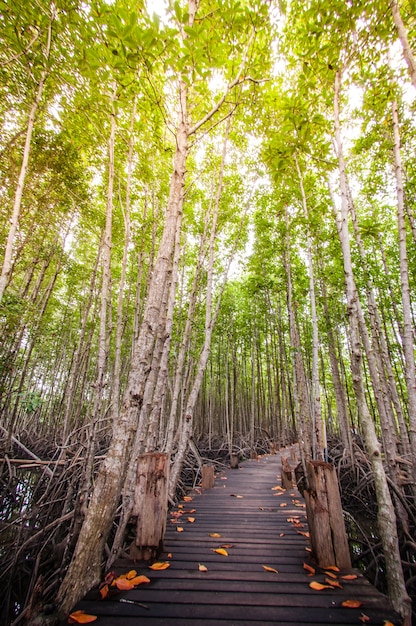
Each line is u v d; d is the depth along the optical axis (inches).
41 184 288.2
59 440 436.5
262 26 147.4
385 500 95.0
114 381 207.0
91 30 119.1
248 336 625.3
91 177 302.2
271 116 239.9
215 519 161.3
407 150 220.4
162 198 331.9
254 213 382.9
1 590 152.0
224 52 139.0
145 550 105.1
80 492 156.8
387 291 397.1
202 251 339.0
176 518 163.3
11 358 257.0
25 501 280.7
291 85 223.1
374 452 100.8
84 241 443.2
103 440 426.0
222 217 364.5
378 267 243.9
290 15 148.9
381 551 168.7
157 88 151.6
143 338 105.1
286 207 319.0
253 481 282.4
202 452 513.3
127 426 95.1
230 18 131.2
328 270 358.9
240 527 146.6
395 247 354.0
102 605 76.4
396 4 106.3
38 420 617.0
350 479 313.9
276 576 93.9
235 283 645.3
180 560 105.8
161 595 82.1
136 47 102.9
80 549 83.4
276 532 138.6
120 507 179.5
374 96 177.8
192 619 71.9
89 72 130.4
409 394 152.3
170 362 490.0
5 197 260.2
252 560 106.3
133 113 190.1
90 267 488.1
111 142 178.4
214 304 547.8
